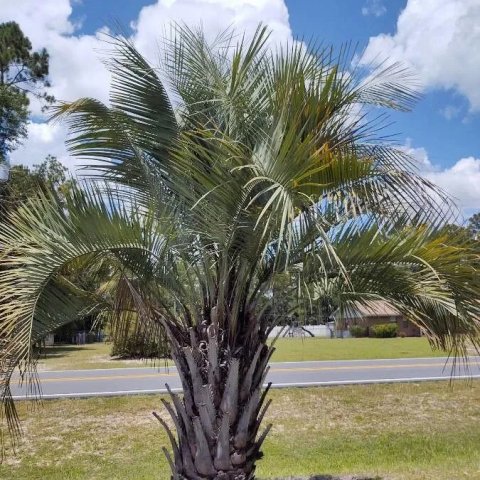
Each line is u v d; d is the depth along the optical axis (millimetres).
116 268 5754
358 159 4660
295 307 5426
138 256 5230
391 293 5062
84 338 32375
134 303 6008
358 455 10461
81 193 4867
